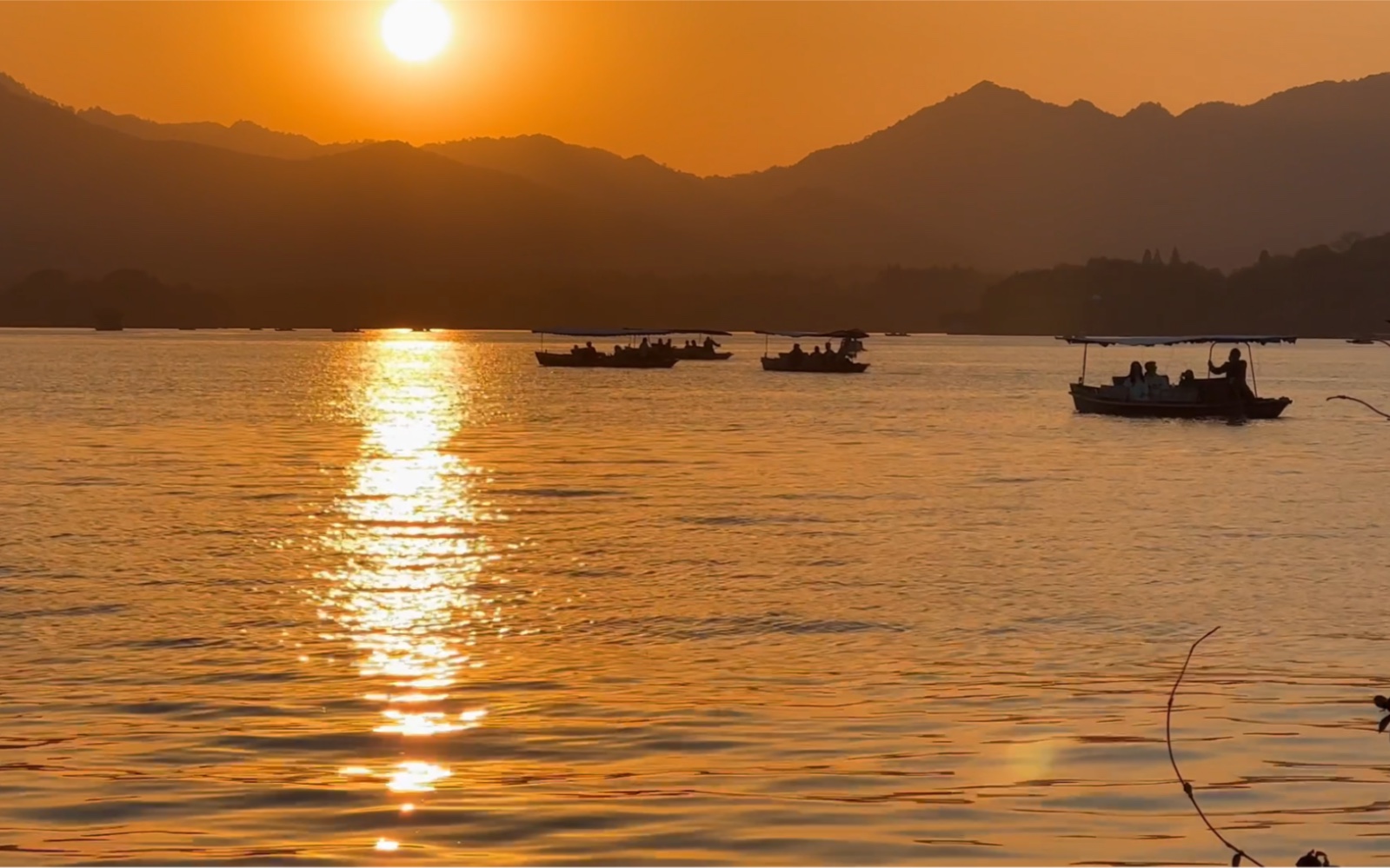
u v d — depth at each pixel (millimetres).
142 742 28172
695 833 23156
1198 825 23625
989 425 122625
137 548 53062
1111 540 56000
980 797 24969
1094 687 32625
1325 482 78562
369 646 37125
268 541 55188
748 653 36406
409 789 25250
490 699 31609
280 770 26453
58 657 35656
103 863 21891
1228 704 31156
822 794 25094
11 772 26188
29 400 151500
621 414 137875
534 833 23297
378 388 183375
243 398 159500
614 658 35812
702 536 56844
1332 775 26141
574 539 56156
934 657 35875
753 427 120062
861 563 50188
